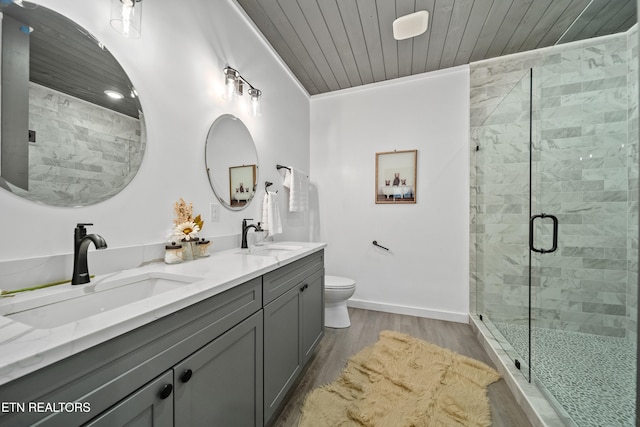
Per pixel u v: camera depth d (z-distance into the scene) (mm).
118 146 1040
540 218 1939
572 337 1924
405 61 2410
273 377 1211
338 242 2961
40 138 814
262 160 2084
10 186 751
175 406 677
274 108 2271
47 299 712
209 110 1518
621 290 1890
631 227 1873
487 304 2289
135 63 1107
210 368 814
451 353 1869
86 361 481
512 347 1828
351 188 2916
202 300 774
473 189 2457
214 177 1555
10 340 439
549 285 1957
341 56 2334
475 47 2193
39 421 413
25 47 784
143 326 593
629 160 1864
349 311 2758
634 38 1797
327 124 3018
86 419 477
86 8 934
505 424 1254
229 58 1691
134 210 1100
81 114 920
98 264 950
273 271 1226
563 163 1960
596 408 1252
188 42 1382
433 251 2604
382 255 2789
